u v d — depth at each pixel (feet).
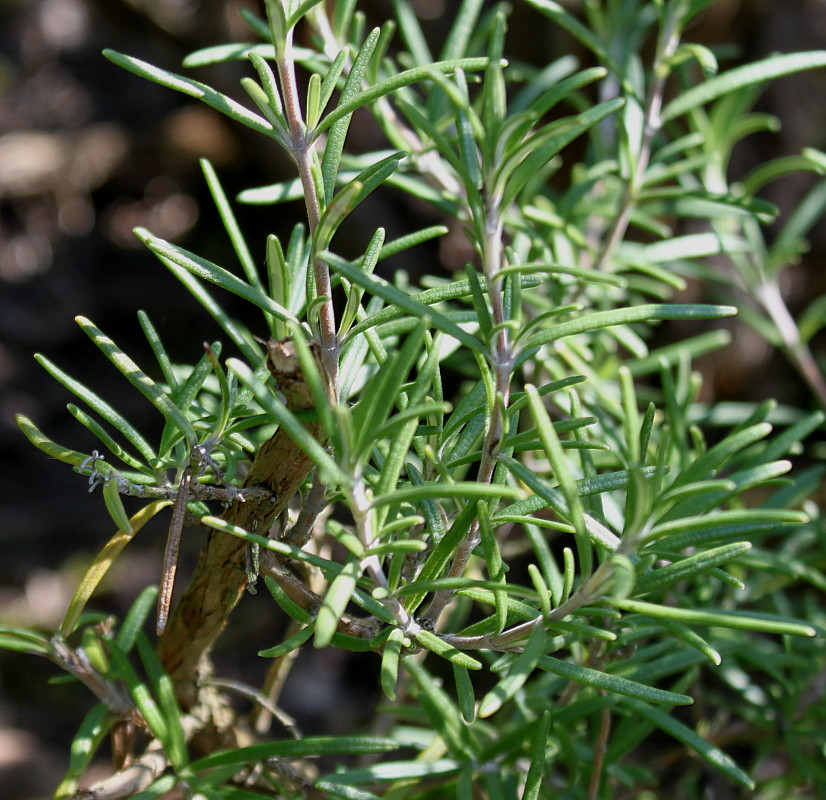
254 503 1.42
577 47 2.93
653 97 1.72
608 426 1.70
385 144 3.76
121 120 4.93
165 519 3.93
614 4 2.03
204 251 4.46
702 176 2.03
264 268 4.30
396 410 1.51
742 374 3.21
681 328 3.19
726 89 1.66
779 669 1.76
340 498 1.47
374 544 1.35
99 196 4.79
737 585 1.41
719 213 1.78
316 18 1.69
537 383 1.74
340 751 1.46
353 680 3.51
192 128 4.65
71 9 5.26
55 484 4.09
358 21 1.69
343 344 1.41
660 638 1.79
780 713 1.73
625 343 1.70
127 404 4.15
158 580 3.64
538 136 1.36
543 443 1.33
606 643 1.52
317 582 1.60
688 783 1.80
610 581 1.35
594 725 1.71
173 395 1.44
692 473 1.38
